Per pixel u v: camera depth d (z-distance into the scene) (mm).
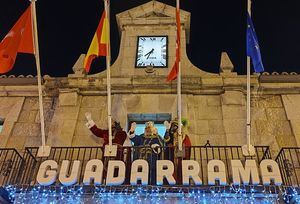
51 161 8359
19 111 10859
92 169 8211
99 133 9352
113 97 10781
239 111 10258
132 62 11688
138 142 9102
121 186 7941
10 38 8414
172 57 11719
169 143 9047
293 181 8875
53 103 11008
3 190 8117
